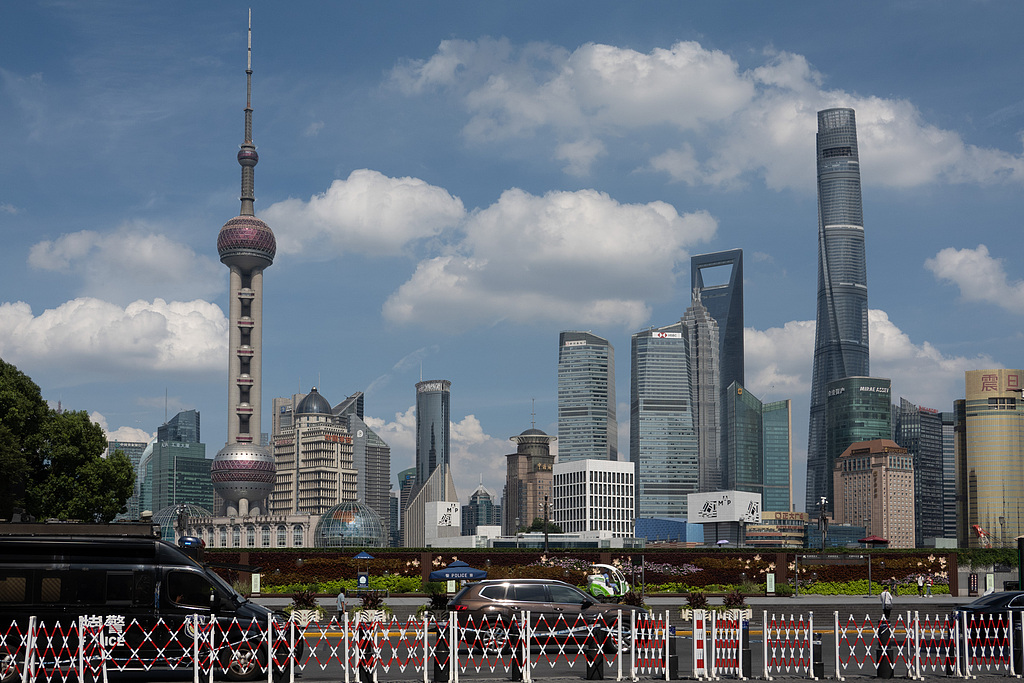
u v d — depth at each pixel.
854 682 24.88
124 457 77.06
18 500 66.75
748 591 71.81
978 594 76.12
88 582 23.53
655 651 27.84
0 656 22.41
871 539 80.50
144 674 24.34
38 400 71.56
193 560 24.62
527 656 24.20
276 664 24.44
